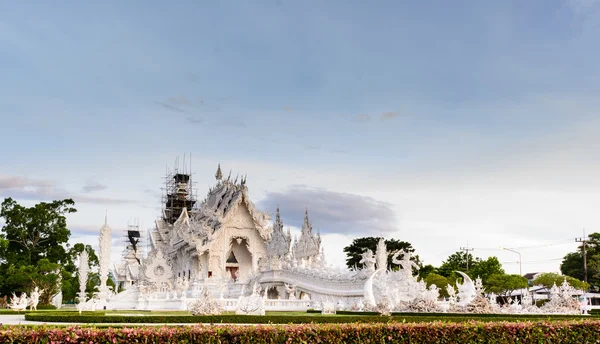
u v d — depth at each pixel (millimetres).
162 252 95000
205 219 88125
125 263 122500
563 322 23891
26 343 17000
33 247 92812
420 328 21453
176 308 55438
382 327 21031
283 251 73000
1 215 92312
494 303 49969
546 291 91562
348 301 49719
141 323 31172
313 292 56062
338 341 20203
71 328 18078
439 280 83125
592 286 99188
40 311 48094
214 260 82188
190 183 125062
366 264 50781
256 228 84625
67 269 94625
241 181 85812
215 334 18938
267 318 32625
